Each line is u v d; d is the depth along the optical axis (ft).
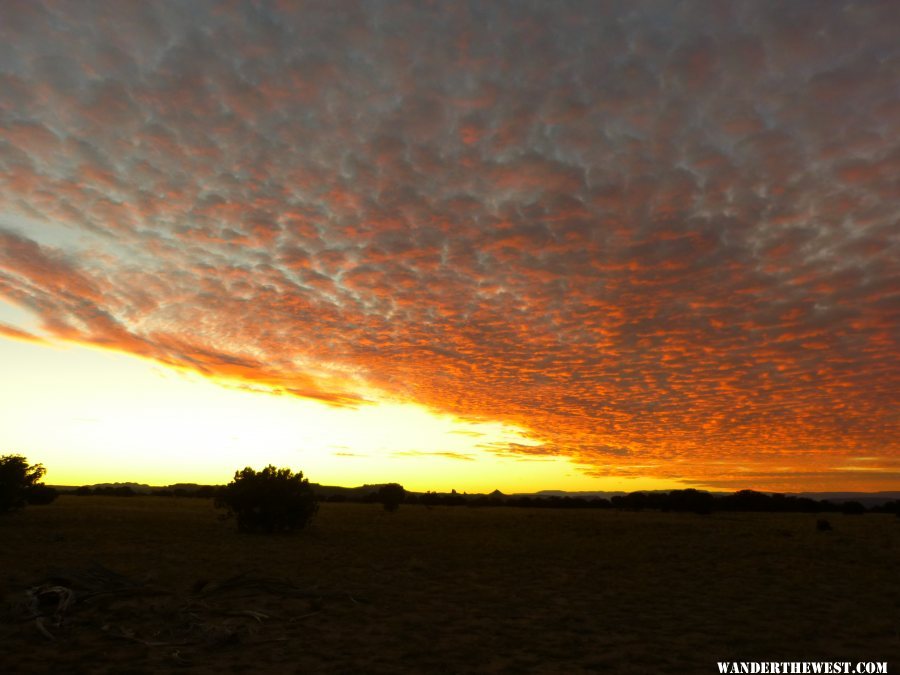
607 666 29.99
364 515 172.04
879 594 50.62
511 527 127.54
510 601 46.60
